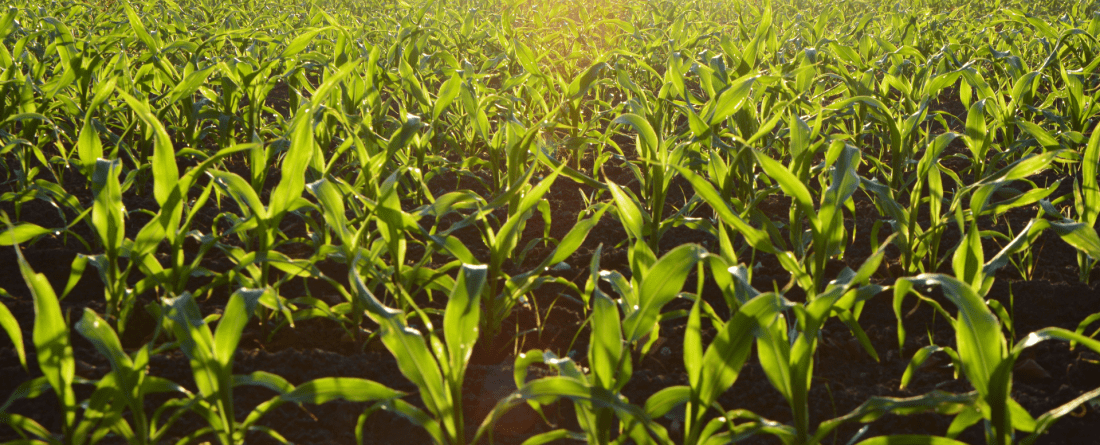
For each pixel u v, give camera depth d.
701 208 3.58
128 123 4.21
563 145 3.37
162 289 2.61
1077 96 3.81
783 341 1.52
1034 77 3.86
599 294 1.49
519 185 2.19
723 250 2.03
